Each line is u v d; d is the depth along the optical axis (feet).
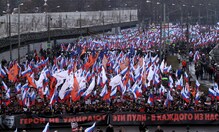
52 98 137.08
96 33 499.51
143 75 167.84
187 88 154.81
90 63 204.13
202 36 436.76
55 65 208.44
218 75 209.77
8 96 146.41
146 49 326.44
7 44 305.53
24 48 347.77
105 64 216.95
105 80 155.63
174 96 156.76
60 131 133.49
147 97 155.74
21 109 140.46
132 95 155.53
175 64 300.81
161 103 146.82
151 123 138.31
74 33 450.71
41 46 365.40
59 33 417.69
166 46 367.86
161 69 200.64
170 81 167.02
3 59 274.57
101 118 138.10
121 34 479.41
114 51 282.36
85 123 137.90
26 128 136.56
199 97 158.20
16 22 392.06
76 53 279.69
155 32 483.10
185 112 138.31
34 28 430.61
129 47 328.70
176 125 138.62
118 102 146.82
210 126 138.31
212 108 143.13
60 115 137.28
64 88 142.61
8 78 189.06
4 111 139.03
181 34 475.31
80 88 144.25
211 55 307.17
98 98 152.87
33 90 156.15
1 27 353.72
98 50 298.35
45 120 136.87
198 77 240.12
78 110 139.03
